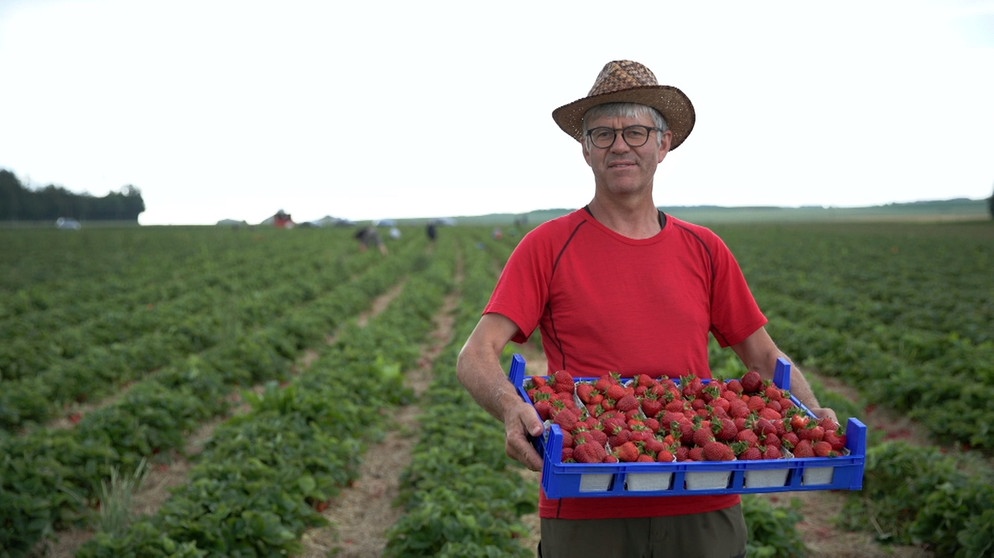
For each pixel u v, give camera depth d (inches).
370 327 607.2
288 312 745.6
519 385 127.0
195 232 3026.6
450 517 230.2
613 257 122.5
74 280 1077.1
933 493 247.8
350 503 281.6
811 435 106.7
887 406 407.5
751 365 134.0
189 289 947.3
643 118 118.8
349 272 1202.6
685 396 119.7
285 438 300.2
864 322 620.4
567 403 112.8
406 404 426.3
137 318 625.3
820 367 504.1
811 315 687.1
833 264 1342.3
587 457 97.0
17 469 252.5
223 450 289.1
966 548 222.8
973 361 447.8
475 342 121.3
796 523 250.8
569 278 122.4
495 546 222.7
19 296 819.4
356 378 422.0
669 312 122.3
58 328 652.7
